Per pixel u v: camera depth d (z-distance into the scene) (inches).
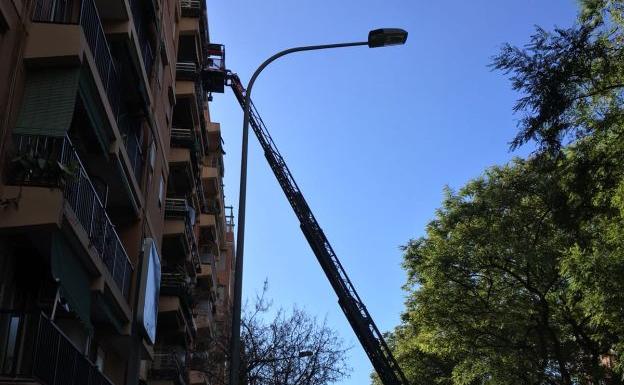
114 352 735.7
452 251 962.7
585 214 505.7
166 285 1080.2
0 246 427.5
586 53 422.0
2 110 423.5
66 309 514.0
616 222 550.3
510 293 957.8
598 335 778.8
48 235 434.0
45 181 429.1
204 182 1859.0
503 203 938.1
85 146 597.0
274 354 1135.6
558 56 423.8
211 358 1232.8
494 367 960.3
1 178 418.6
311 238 1157.7
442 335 1000.9
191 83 1221.1
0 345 424.2
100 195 652.7
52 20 516.4
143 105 735.1
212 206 1883.6
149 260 690.8
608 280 581.9
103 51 573.9
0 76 421.1
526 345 943.0
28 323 390.9
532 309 917.8
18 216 417.7
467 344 980.6
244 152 535.5
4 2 421.1
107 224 580.1
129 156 735.7
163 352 1106.7
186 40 1248.8
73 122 557.6
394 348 1608.0
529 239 908.0
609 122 452.1
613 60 433.1
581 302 678.5
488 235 930.7
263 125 1235.2
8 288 450.9
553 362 992.9
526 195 929.5
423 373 1412.4
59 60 467.2
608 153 460.8
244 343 1122.0
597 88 446.9
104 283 569.9
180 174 1242.6
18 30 447.5
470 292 974.4
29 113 447.8
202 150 1483.8
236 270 490.6
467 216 972.6
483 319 950.4
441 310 983.6
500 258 924.6
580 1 444.8
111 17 649.6
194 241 1302.9
